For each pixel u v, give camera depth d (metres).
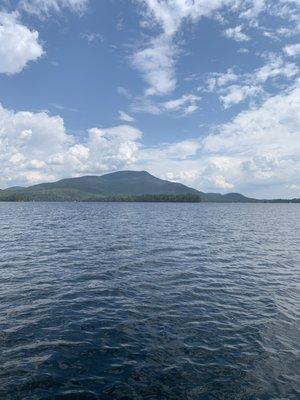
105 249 38.25
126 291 22.62
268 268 30.44
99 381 12.28
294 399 11.52
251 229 66.62
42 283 24.12
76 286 23.52
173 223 77.06
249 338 15.91
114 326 16.91
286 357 14.22
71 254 35.09
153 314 18.66
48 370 12.86
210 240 47.88
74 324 17.03
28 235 50.91
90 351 14.38
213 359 13.98
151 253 36.19
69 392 11.59
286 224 81.31
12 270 27.88
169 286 24.06
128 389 11.87
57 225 69.38
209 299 21.41
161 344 15.17
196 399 11.44
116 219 88.88
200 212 140.88
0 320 17.33
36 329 16.36
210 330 16.73
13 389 11.66
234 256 35.88
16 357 13.73
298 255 37.19
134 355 14.16
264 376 12.83
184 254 36.19
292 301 21.36
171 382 12.34
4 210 149.62
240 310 19.55
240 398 11.52
